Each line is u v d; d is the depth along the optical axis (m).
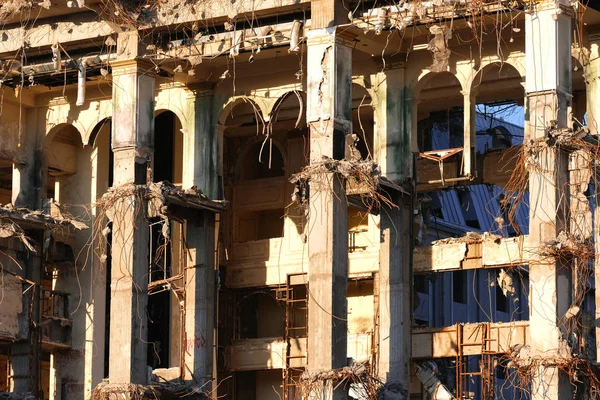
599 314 60.09
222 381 71.56
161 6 67.12
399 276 66.06
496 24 61.06
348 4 63.78
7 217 71.50
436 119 76.62
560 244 57.41
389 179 67.44
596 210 60.44
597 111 63.12
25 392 71.25
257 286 76.44
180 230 76.31
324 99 63.19
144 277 66.38
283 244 76.38
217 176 72.31
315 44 63.59
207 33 67.25
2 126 76.88
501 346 64.25
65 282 76.81
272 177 79.25
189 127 73.12
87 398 75.06
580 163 61.22
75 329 76.19
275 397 76.44
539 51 59.41
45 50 71.06
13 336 71.44
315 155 63.06
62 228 75.25
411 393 69.56
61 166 77.94
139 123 67.50
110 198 66.94
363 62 69.00
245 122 75.69
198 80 72.69
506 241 65.31
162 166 80.00
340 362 61.84
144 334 66.00
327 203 62.31
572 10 60.00
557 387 56.78
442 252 66.81
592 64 63.47
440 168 67.56
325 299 61.84
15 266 72.38
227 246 77.56
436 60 62.94
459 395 65.06
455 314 91.69
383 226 66.62
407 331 65.81
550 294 57.53
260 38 65.62
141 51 67.75
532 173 58.59
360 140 77.00
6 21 70.44
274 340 73.81
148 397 65.56
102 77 73.25
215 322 70.44
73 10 69.44
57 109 77.38
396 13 62.72
